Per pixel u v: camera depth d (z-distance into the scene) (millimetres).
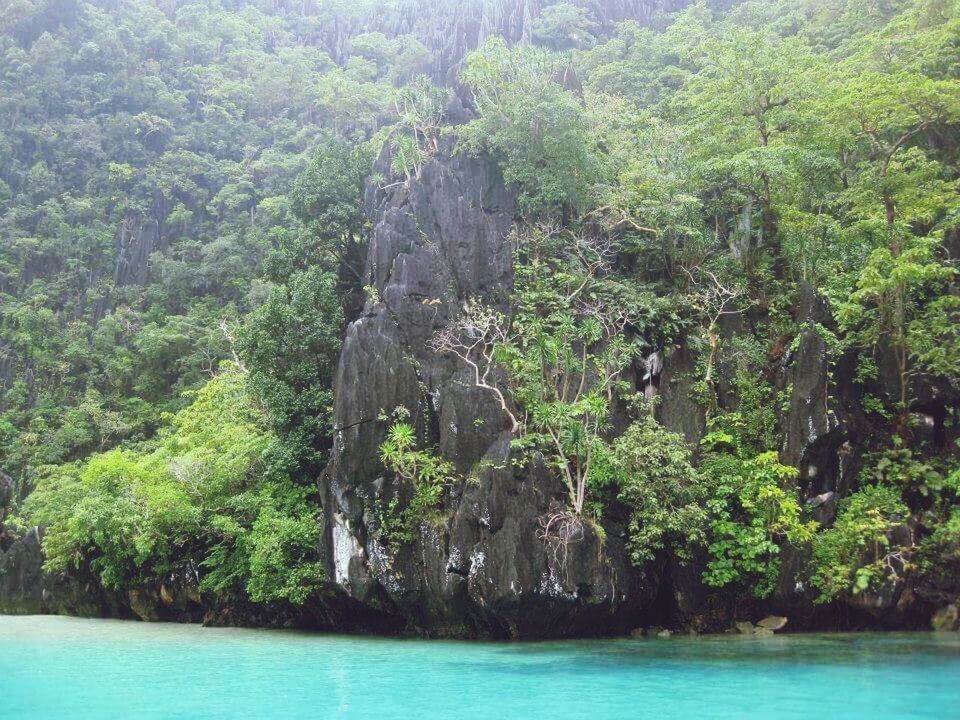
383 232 25453
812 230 26016
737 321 25469
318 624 23672
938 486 20812
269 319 26078
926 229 26078
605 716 9961
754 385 23328
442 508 20375
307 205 29141
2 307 65000
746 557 19594
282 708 10820
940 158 28109
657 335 25375
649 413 22656
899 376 22656
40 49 81188
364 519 20531
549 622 18750
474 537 19141
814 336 21656
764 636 19016
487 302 25375
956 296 23172
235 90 86000
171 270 66125
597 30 67062
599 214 27359
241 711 10633
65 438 52000
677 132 30500
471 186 27281
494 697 11422
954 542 19625
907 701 10594
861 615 19812
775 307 25469
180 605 27594
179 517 25812
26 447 52062
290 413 24906
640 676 13094
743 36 29547
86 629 24484
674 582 20297
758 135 29125
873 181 25688
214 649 18078
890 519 20031
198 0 98188
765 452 21406
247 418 31172
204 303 64188
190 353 56938
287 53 90812
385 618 21938
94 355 59812
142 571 27750
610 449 20875
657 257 27234
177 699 11570
